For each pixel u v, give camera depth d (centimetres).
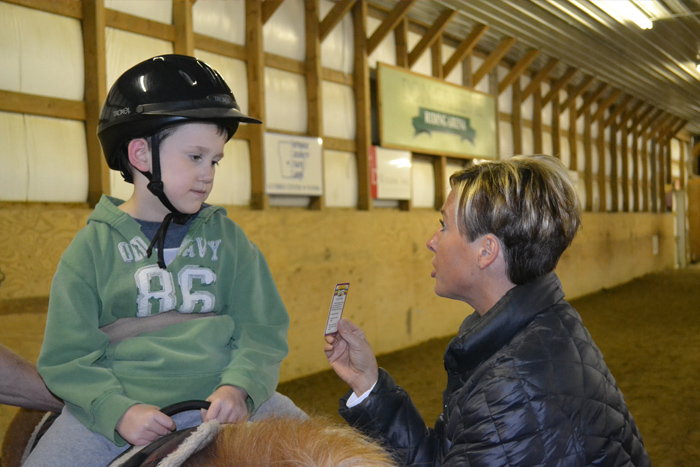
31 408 116
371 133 700
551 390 103
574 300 1104
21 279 368
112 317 106
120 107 104
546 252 118
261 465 54
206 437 60
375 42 669
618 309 984
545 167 122
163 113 100
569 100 1146
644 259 1487
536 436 101
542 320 115
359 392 146
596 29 827
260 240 539
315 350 591
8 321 362
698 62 1047
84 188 433
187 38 484
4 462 136
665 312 925
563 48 909
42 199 411
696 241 1858
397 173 710
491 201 119
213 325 112
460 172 131
